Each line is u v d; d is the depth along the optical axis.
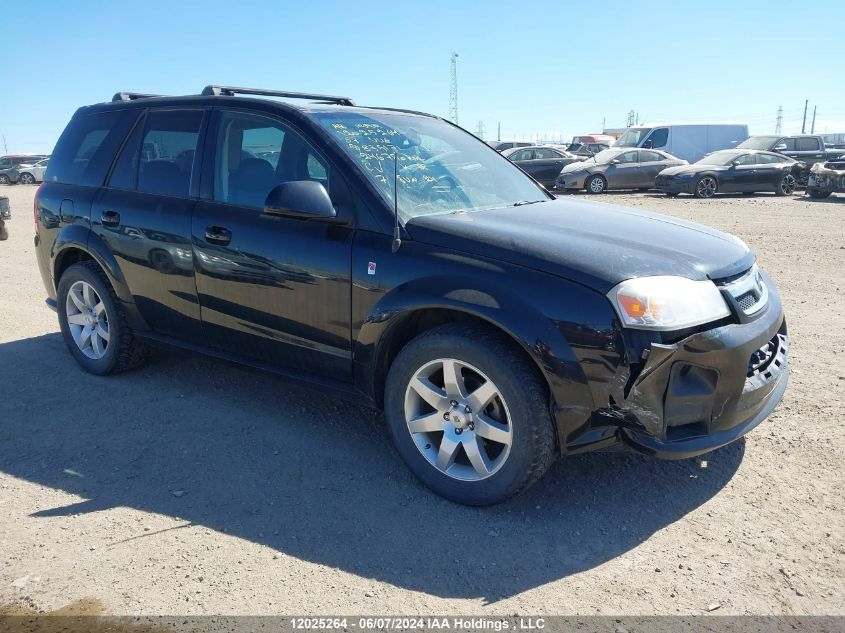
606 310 2.73
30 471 3.46
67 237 4.61
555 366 2.77
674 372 2.78
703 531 2.95
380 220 3.27
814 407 4.12
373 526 2.99
